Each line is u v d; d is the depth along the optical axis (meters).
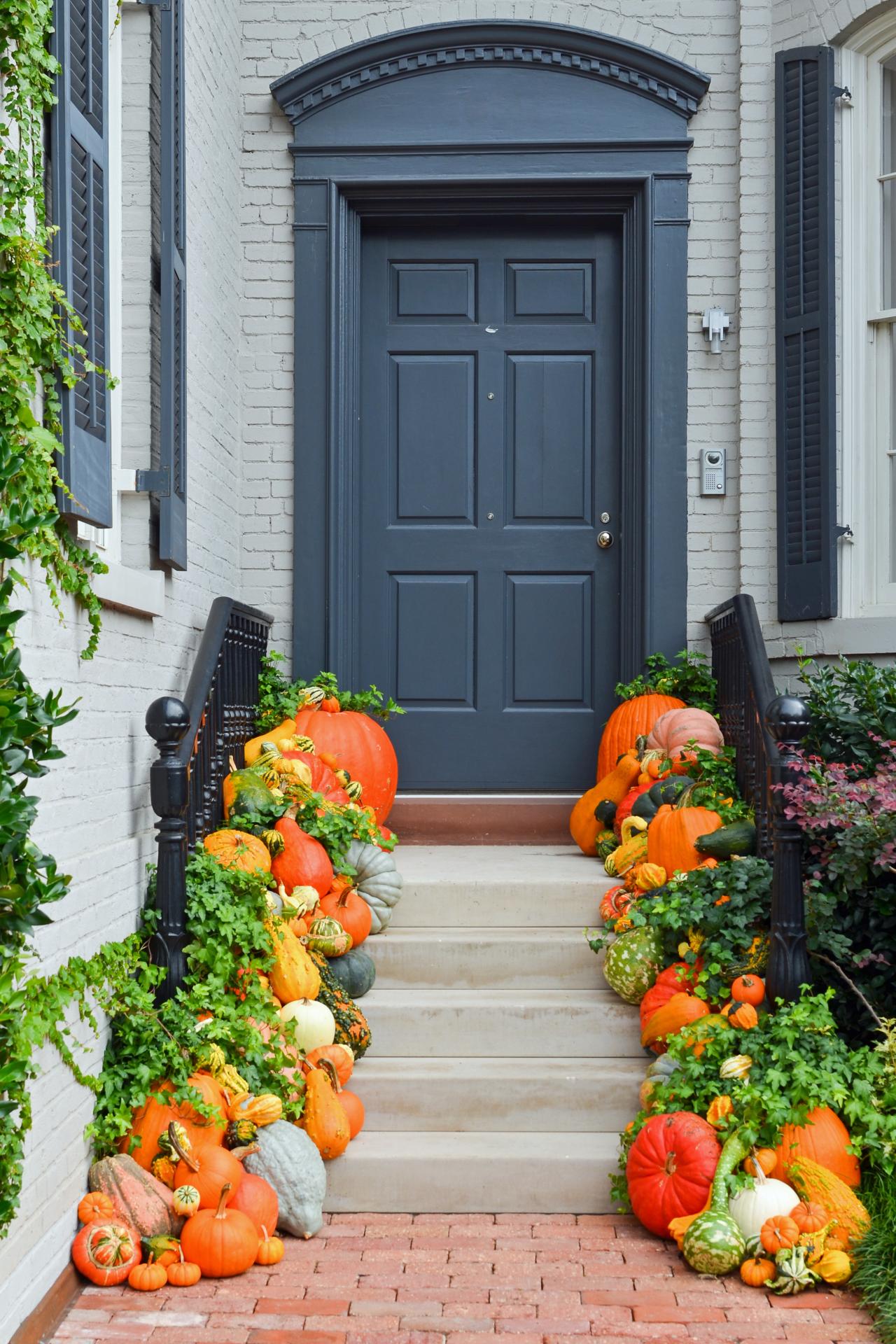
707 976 3.71
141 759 3.65
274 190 5.46
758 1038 3.37
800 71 4.96
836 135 4.90
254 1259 3.05
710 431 5.38
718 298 5.39
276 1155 3.23
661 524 5.35
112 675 3.38
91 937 3.13
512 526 5.57
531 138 5.39
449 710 5.55
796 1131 3.16
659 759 4.74
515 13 5.43
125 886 3.43
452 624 5.56
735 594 5.34
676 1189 3.17
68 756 3.00
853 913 3.80
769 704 3.98
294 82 5.36
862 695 4.26
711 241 5.39
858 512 4.86
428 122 5.40
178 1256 2.99
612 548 5.55
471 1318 2.80
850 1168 3.15
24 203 2.66
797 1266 2.90
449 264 5.58
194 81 4.47
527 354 5.57
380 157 5.41
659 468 5.36
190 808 3.86
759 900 3.80
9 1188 2.45
